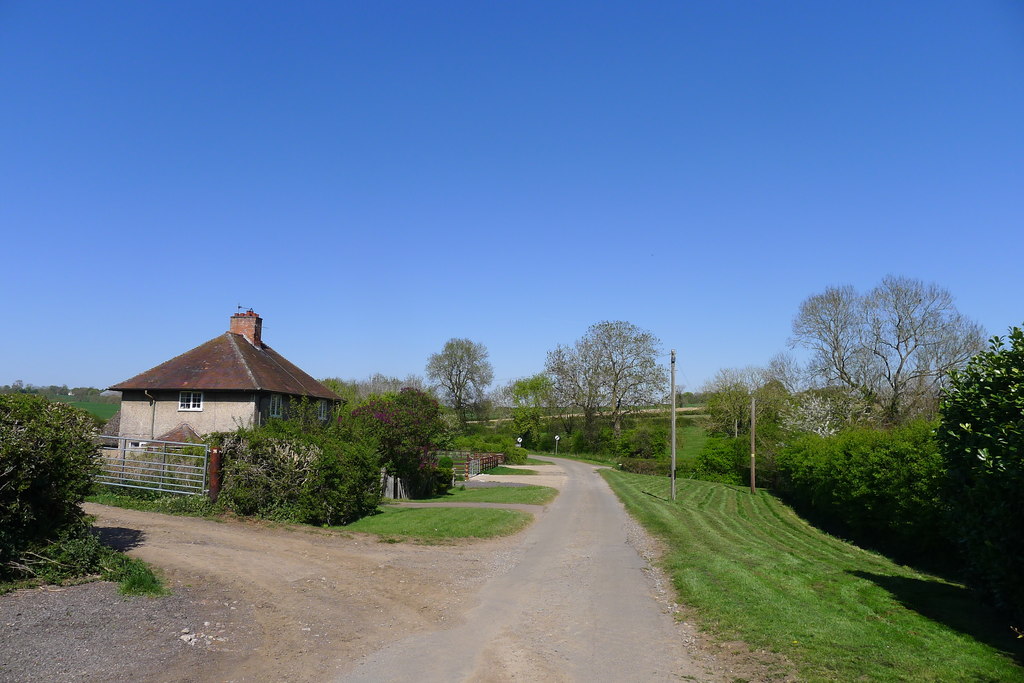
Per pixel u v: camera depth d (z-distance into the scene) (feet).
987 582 31.22
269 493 55.52
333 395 131.34
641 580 39.04
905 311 125.90
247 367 110.22
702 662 23.44
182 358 113.39
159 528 46.80
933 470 49.78
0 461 28.99
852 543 71.31
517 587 36.55
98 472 37.60
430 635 26.63
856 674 21.40
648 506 82.89
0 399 31.89
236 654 22.97
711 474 158.71
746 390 185.57
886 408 124.26
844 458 71.97
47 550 30.83
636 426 214.69
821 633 26.55
